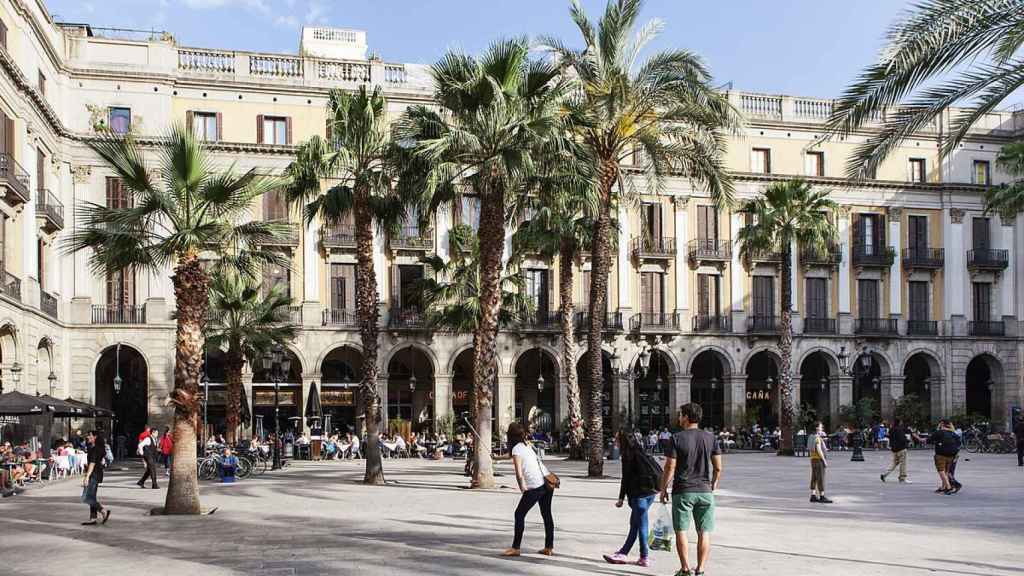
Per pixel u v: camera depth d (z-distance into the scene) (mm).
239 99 45719
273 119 46281
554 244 37281
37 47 37969
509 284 46531
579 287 50938
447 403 48094
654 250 51531
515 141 23094
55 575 11891
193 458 18703
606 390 52500
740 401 52531
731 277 53156
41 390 39344
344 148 26828
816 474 20531
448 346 48375
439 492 23219
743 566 11969
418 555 13016
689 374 51875
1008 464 34906
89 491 16922
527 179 24188
